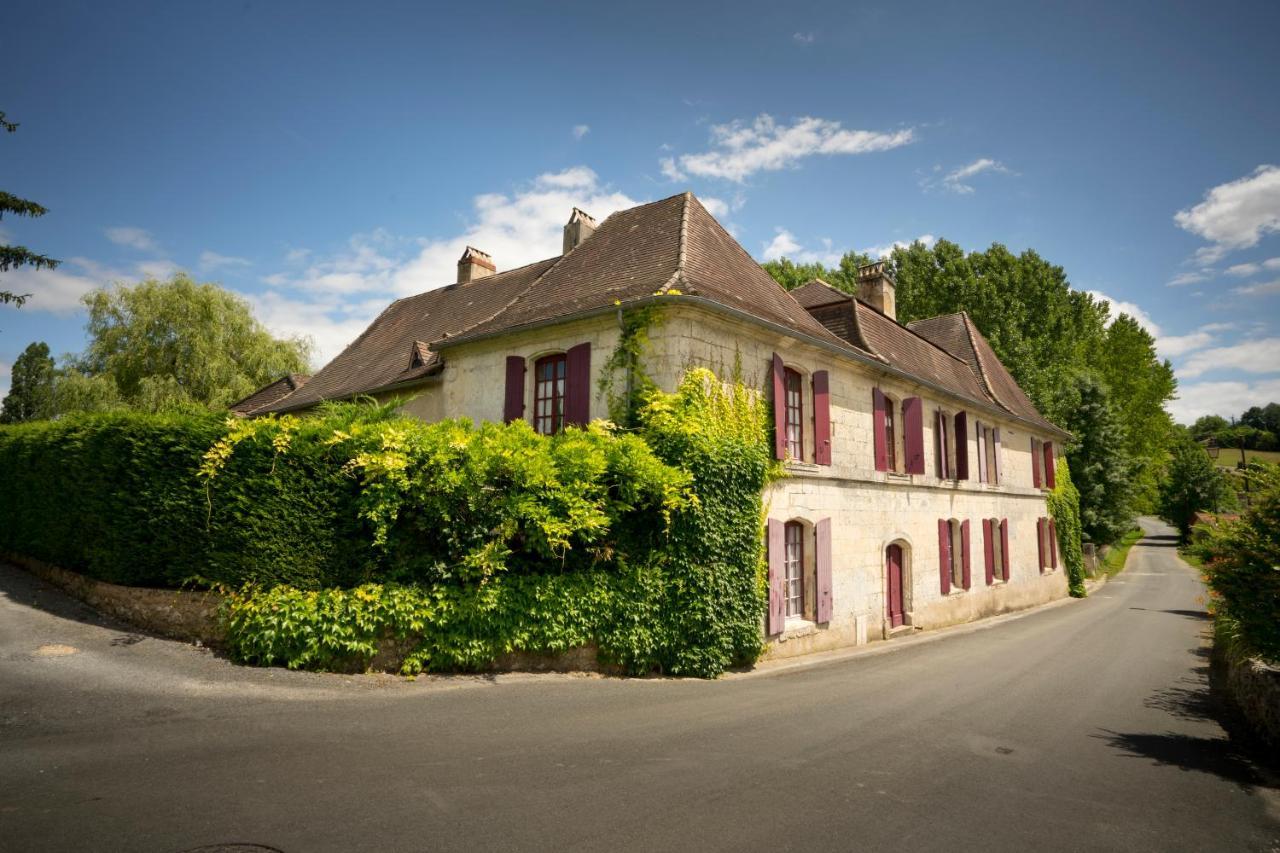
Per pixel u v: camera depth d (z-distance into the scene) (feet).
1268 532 23.59
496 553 27.68
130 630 27.25
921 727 23.32
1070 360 123.54
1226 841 15.06
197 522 26.58
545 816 14.58
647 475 30.40
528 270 59.26
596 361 37.63
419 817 14.26
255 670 24.62
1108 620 62.23
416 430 27.81
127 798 14.66
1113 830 15.33
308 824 13.73
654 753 19.04
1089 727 24.44
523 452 28.22
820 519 43.14
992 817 15.66
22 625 27.22
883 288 67.87
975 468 66.85
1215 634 40.91
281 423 26.84
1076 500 95.96
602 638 30.12
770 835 14.14
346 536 26.84
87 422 31.22
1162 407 161.99
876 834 14.44
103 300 77.66
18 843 12.59
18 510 37.22
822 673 34.83
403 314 67.26
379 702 22.79
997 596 68.95
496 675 27.61
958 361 72.28
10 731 18.25
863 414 48.70
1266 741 22.88
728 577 34.01
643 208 48.21
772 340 40.57
